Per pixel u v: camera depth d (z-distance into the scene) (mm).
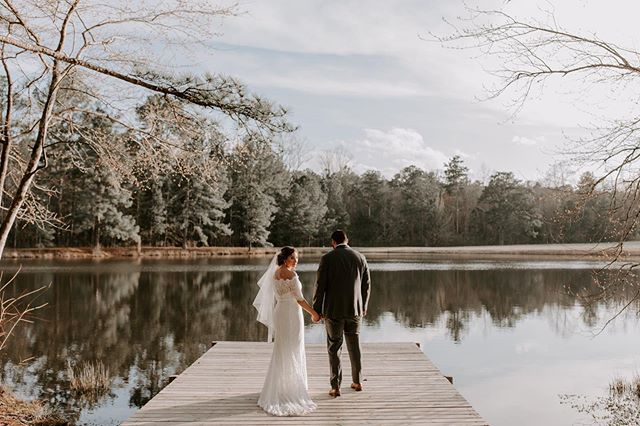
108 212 45875
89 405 9164
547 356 13141
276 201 60094
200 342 14367
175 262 41625
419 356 8133
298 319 5875
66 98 10078
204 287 25922
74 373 11078
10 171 9906
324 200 63250
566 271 34844
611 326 17125
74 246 48906
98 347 13602
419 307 20812
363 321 17891
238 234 57031
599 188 8289
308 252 55875
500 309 20391
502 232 71625
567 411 9219
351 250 6281
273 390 5707
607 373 11555
